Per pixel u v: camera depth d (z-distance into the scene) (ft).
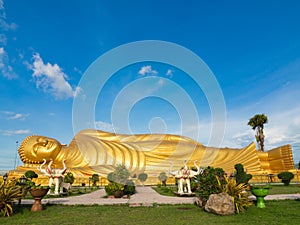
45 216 28.99
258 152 108.47
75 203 39.73
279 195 46.98
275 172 102.32
